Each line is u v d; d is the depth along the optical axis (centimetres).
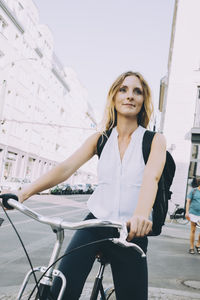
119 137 165
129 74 167
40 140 4100
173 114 1767
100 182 160
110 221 117
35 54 3716
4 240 705
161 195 148
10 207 134
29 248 647
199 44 1781
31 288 397
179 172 1711
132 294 148
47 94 4222
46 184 157
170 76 1797
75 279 144
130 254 149
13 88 3216
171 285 477
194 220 756
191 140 1727
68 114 5325
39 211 1424
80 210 1762
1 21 2923
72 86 5691
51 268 129
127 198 153
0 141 3036
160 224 149
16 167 3456
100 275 169
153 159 148
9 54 3078
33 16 3581
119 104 164
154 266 592
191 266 622
